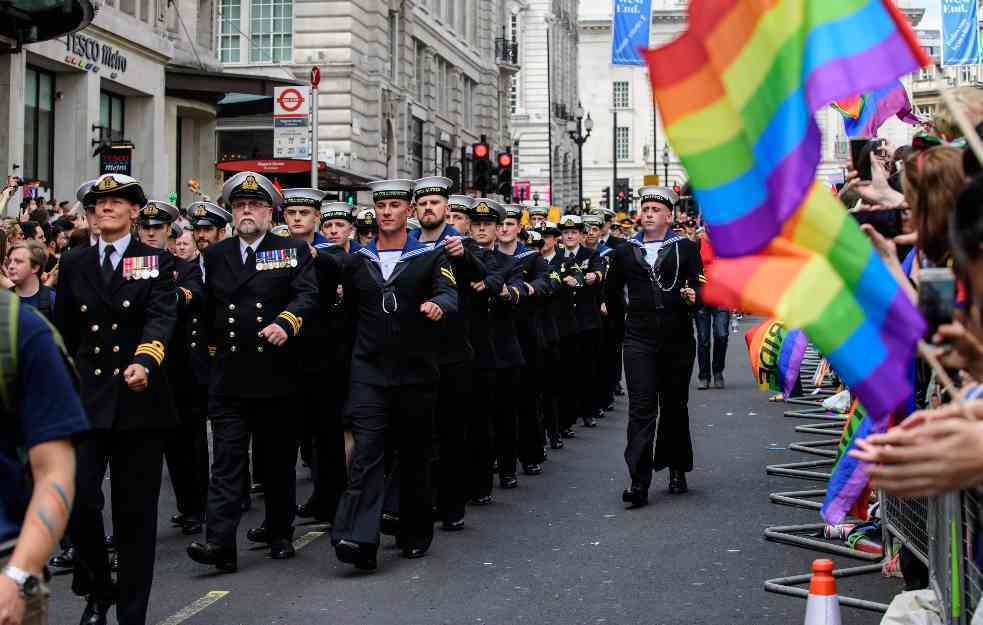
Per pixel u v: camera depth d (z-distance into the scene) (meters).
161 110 30.31
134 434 6.70
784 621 6.80
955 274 3.45
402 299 8.34
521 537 9.15
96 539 6.73
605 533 9.21
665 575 7.89
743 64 3.30
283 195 10.29
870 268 3.34
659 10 98.19
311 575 8.08
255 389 8.16
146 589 6.64
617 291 10.45
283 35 42.22
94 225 8.55
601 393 16.97
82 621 6.77
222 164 24.56
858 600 6.96
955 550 4.71
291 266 8.30
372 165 44.16
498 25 68.75
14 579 3.41
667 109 3.32
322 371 9.74
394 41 47.62
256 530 9.12
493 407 11.26
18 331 3.58
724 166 3.30
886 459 2.80
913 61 3.34
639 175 114.31
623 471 12.15
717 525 9.38
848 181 6.29
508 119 70.12
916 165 4.55
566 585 7.70
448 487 9.41
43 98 26.11
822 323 3.27
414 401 8.34
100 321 6.86
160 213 9.85
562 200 95.38
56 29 21.62
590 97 115.12
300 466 12.68
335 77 41.78
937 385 5.22
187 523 9.59
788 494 10.30
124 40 28.00
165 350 6.75
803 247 3.35
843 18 3.34
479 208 11.95
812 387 18.42
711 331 19.45
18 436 3.65
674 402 10.52
